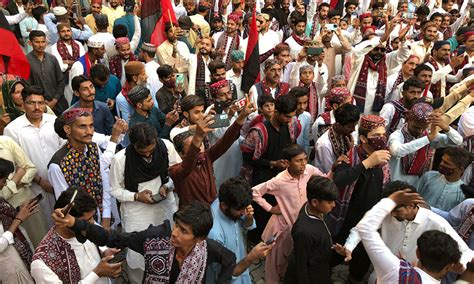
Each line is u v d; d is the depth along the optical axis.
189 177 3.30
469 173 3.81
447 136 3.88
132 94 4.40
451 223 3.23
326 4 9.12
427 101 4.48
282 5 10.33
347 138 3.95
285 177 3.65
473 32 6.34
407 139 3.98
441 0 11.25
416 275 2.29
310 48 5.95
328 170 3.97
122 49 6.09
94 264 2.60
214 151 3.46
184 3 9.81
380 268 2.44
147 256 2.34
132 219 3.39
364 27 8.27
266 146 4.20
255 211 4.41
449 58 6.44
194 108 4.01
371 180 3.60
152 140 3.10
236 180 2.87
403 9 10.04
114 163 3.33
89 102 4.47
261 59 7.22
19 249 3.10
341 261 3.94
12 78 4.52
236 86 5.83
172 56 6.40
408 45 6.51
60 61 6.51
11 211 3.09
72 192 2.44
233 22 7.57
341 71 7.62
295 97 4.35
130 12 7.82
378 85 5.66
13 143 3.59
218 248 2.45
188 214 2.21
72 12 8.80
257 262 4.37
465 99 3.98
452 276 3.03
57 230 2.44
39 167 3.92
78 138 3.25
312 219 3.07
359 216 3.68
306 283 3.03
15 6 8.15
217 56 6.64
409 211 2.80
